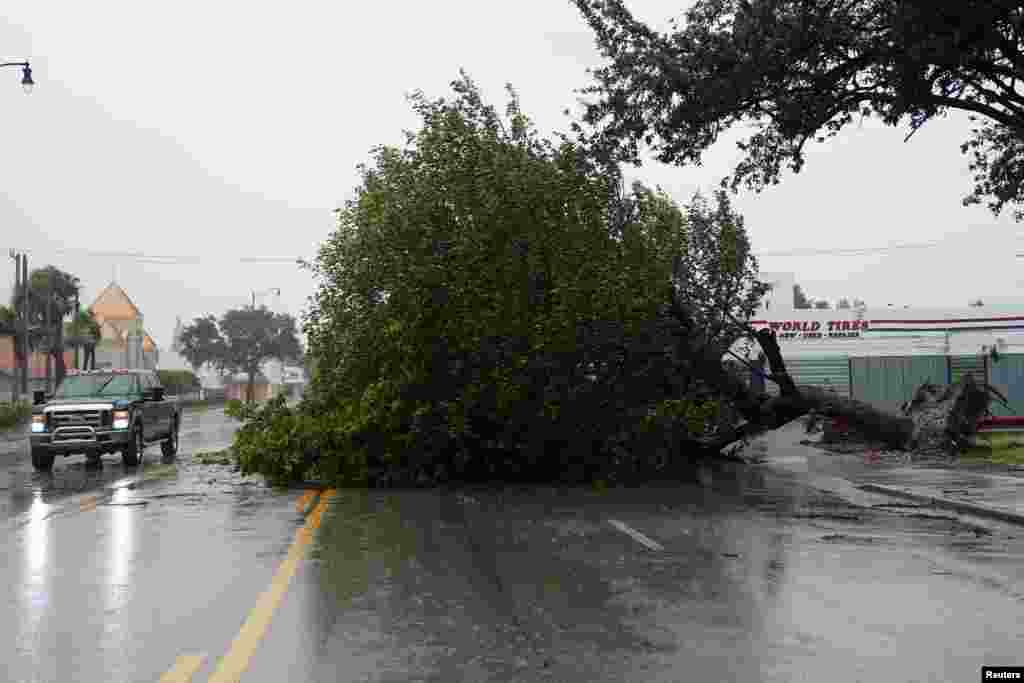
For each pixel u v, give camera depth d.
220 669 6.14
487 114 19.22
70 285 62.44
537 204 18.00
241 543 11.09
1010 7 13.59
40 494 16.31
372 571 9.41
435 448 17.92
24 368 56.41
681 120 16.58
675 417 18.66
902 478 18.50
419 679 5.93
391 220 18.12
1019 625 7.30
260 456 17.77
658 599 8.18
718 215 21.44
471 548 10.80
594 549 10.77
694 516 13.70
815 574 9.32
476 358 17.58
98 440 21.12
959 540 11.55
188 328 106.94
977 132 19.19
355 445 17.70
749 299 21.53
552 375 17.61
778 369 21.75
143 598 8.20
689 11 16.53
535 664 6.25
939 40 13.59
